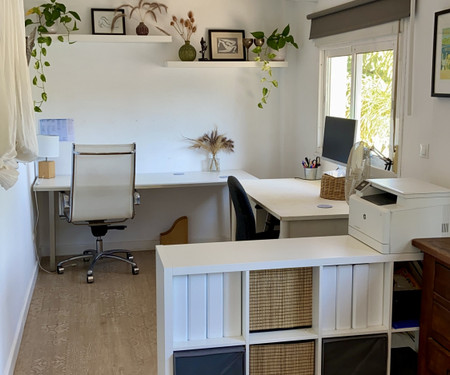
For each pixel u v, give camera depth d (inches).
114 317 164.1
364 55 181.2
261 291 105.7
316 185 191.2
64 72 211.9
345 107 195.6
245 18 223.1
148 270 204.2
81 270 204.7
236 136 229.6
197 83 223.5
